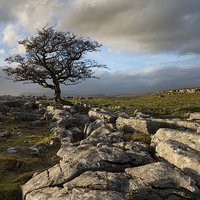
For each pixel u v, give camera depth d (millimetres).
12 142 13617
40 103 33406
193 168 5934
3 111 26000
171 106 28688
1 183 7430
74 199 4602
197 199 5078
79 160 7066
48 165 9906
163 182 5340
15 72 31719
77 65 34000
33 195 5777
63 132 15906
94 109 25297
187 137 8938
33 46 29094
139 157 7723
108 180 5617
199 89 64250
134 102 40844
